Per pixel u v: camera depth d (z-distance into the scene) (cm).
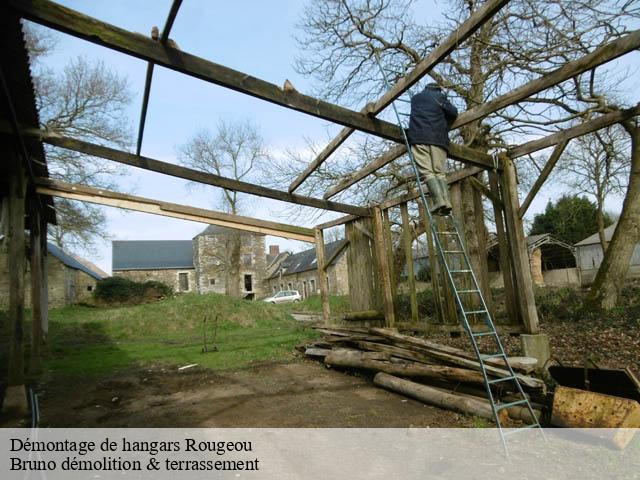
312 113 431
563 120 915
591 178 2078
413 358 594
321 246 990
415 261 2419
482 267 631
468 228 674
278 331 1410
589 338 848
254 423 458
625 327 891
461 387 508
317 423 451
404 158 1286
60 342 1229
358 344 741
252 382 660
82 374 762
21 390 514
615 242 1078
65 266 2542
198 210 830
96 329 1473
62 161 1791
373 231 850
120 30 331
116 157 599
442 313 706
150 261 4097
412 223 1337
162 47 347
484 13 337
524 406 420
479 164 572
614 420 343
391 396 551
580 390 377
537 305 1170
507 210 574
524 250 561
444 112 496
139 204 772
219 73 375
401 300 1317
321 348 836
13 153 547
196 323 1584
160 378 718
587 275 2584
